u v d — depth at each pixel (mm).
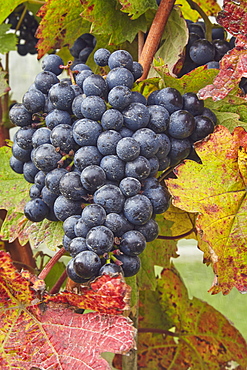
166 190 611
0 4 751
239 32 628
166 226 751
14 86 1578
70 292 591
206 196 630
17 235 670
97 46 733
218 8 799
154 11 697
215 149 630
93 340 594
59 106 608
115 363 826
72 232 591
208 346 854
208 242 624
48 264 640
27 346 603
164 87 652
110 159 587
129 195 584
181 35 680
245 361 834
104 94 606
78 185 588
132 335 589
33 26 929
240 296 1124
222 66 625
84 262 563
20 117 628
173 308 867
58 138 601
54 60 638
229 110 664
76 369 587
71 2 705
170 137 626
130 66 619
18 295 611
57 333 605
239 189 631
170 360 863
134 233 581
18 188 687
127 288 565
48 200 622
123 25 699
